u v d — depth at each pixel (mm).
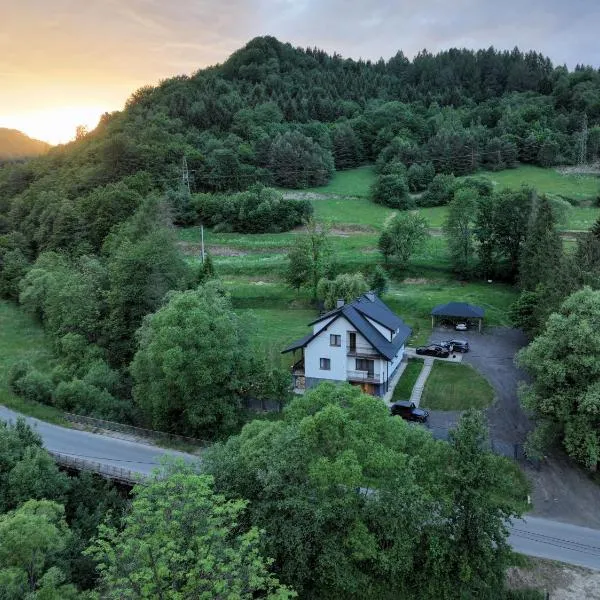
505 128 162000
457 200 84562
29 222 111500
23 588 24375
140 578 20344
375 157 173000
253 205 115188
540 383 39250
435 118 178250
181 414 47375
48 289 75188
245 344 49125
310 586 28156
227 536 25438
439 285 84250
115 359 60688
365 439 25938
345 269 90000
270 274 92375
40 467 36156
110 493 37438
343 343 51719
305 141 152500
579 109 179250
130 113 178250
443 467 27609
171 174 127750
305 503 25625
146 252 63219
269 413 48312
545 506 35188
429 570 27781
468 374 55188
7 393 54094
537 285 63219
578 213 112875
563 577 29359
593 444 35469
